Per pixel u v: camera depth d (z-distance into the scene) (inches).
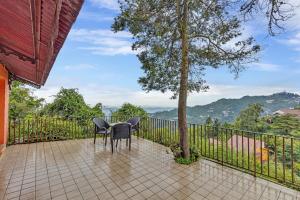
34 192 128.1
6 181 143.6
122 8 202.8
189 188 135.2
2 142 224.2
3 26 98.7
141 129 311.0
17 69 223.9
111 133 220.8
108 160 191.8
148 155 209.0
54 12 64.1
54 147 239.0
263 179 150.5
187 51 199.2
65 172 161.0
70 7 68.4
